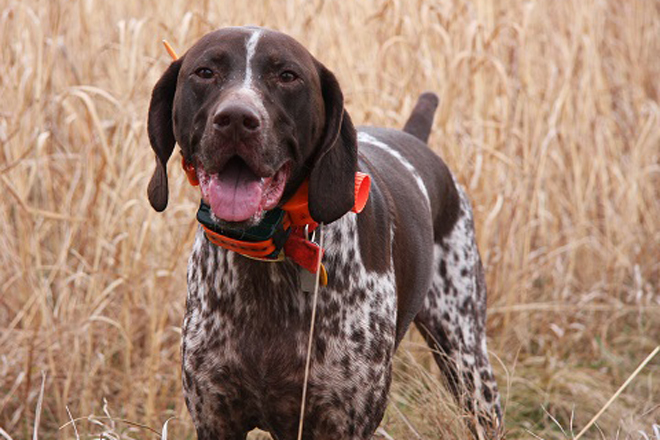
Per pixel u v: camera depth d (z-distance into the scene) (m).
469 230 6.05
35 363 6.28
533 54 8.73
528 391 7.02
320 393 4.25
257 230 3.98
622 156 8.90
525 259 7.63
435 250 5.80
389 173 5.23
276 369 4.21
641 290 8.00
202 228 4.34
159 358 6.22
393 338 4.52
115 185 6.49
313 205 3.98
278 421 4.38
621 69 9.59
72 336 6.34
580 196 8.09
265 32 3.96
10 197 6.69
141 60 6.68
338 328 4.23
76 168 6.85
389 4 7.54
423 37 7.69
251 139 3.60
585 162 8.41
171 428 6.00
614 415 6.54
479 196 7.63
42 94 6.68
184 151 4.00
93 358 6.38
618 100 9.52
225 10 7.54
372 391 4.35
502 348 7.46
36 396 6.23
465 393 5.45
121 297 6.57
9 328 6.10
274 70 3.86
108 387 6.45
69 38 7.36
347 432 4.33
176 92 4.03
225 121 3.57
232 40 3.91
